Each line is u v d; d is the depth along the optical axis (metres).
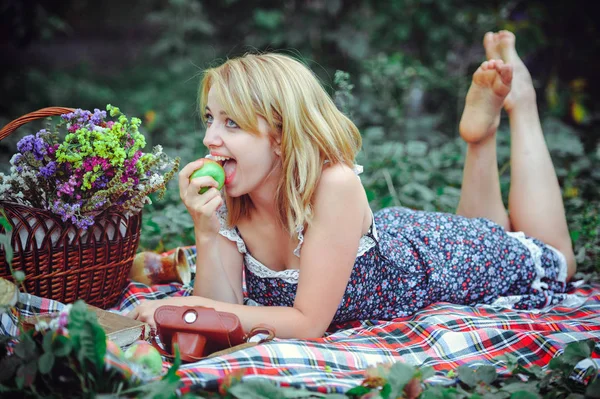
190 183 2.37
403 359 2.34
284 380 1.95
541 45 6.79
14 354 1.85
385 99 6.40
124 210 2.53
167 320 2.17
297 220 2.33
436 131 6.63
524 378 2.12
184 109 7.12
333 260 2.36
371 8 7.32
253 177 2.36
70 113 2.42
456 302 2.90
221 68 2.37
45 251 2.36
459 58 7.50
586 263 3.52
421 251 2.81
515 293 3.03
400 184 4.48
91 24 11.11
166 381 1.74
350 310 2.65
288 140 2.30
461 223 3.00
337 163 2.38
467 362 2.31
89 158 2.35
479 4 7.19
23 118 2.45
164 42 8.02
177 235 3.71
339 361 2.23
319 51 7.62
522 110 3.48
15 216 2.31
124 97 8.16
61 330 1.79
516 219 3.34
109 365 1.77
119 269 2.64
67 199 2.40
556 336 2.41
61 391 1.85
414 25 7.21
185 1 7.84
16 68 8.83
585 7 6.79
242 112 2.27
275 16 7.54
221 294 2.57
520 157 3.40
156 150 2.52
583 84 6.74
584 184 4.67
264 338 2.29
